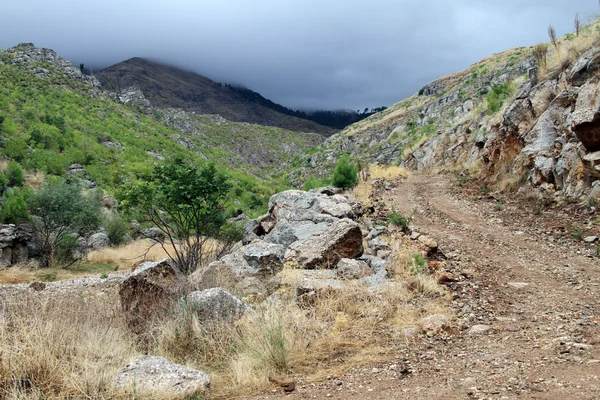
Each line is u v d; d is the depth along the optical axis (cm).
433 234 1113
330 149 11688
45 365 432
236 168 9825
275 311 567
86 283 1404
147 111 10662
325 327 571
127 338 569
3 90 5825
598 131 1094
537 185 1355
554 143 1353
